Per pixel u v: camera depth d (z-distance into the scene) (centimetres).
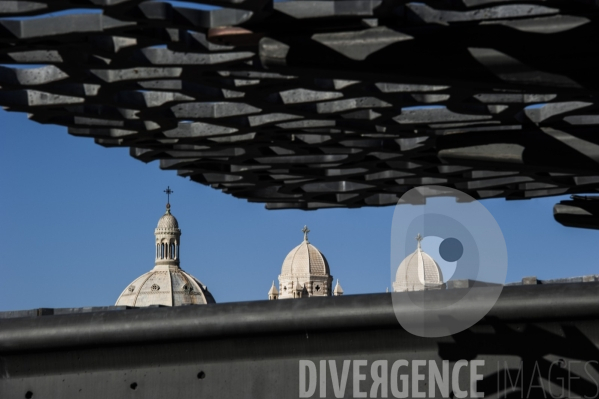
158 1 1585
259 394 1997
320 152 2514
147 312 2038
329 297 1964
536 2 1494
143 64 1809
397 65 1611
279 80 1888
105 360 2069
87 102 2011
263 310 1977
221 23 1625
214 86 1912
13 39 1669
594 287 1855
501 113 2048
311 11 1573
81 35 1656
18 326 2086
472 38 1597
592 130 2105
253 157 2572
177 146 2481
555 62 1594
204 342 2020
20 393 2103
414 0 1489
